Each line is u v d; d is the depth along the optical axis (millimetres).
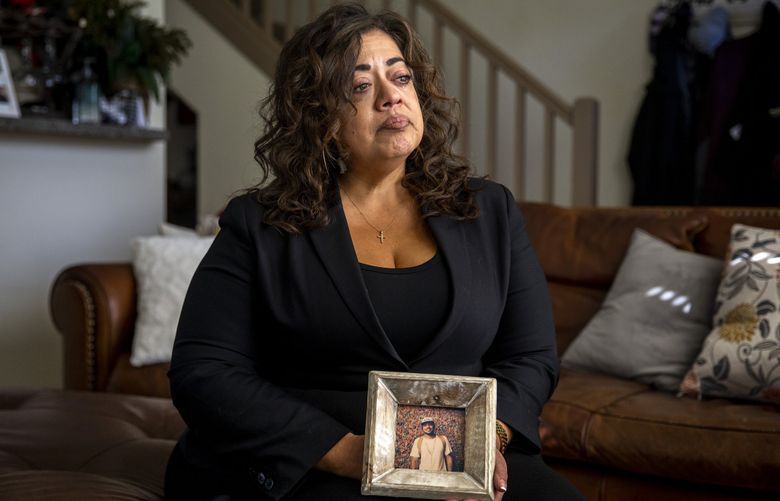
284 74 1465
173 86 5066
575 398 2162
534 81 4270
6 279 3457
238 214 1415
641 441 1979
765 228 2564
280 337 1361
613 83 5039
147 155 4031
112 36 3545
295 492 1246
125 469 1647
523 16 5293
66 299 2729
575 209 3002
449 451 1184
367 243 1427
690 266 2512
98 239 3811
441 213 1449
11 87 3373
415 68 1492
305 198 1399
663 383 2342
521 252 1502
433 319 1362
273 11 5867
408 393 1207
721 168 4465
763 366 2121
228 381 1297
